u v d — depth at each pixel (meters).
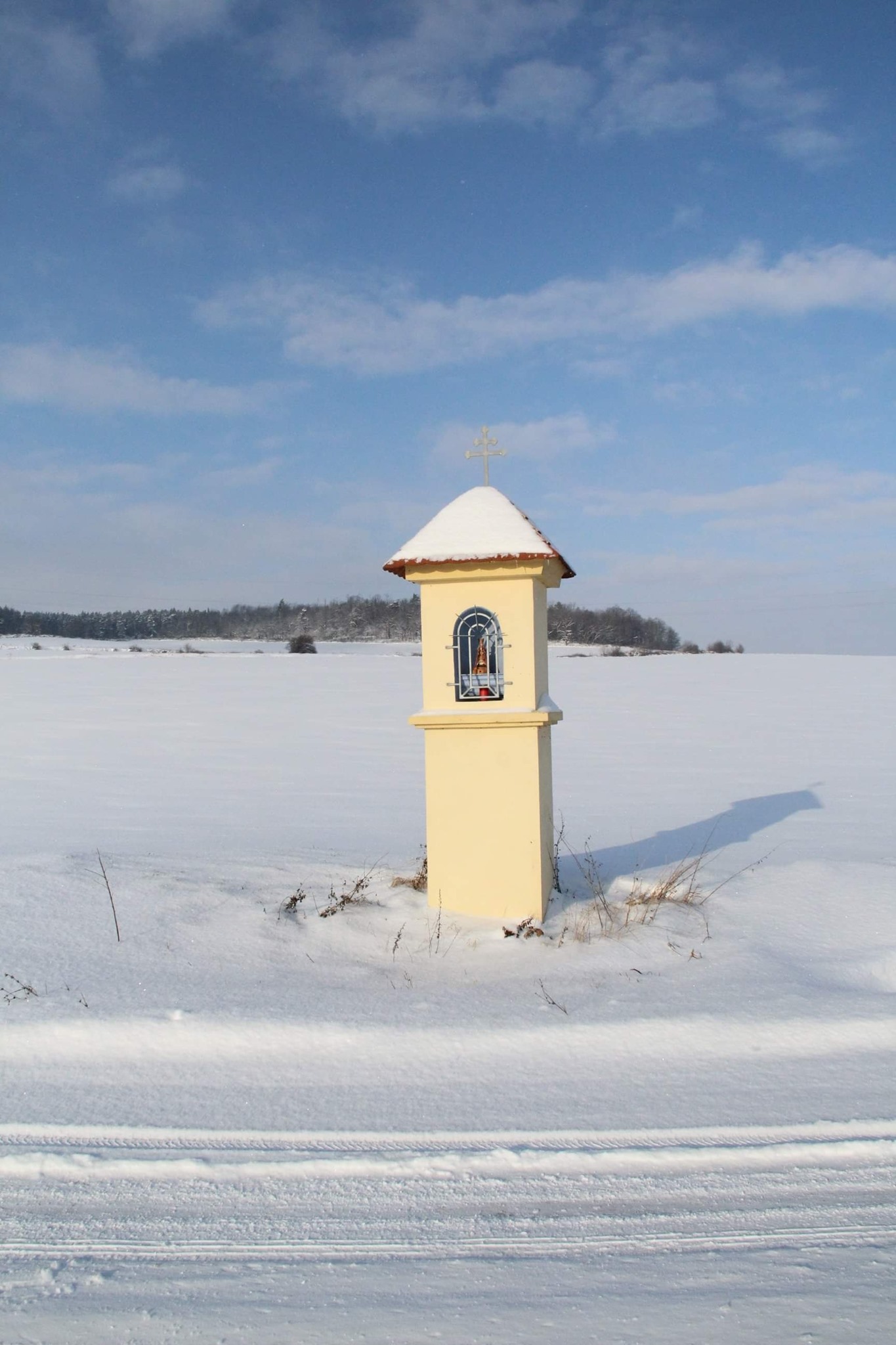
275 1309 2.90
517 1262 3.12
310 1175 3.62
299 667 49.06
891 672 46.03
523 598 6.66
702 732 28.12
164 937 5.99
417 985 5.40
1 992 5.18
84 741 26.34
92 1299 2.96
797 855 10.40
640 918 6.62
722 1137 3.85
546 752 7.07
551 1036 4.71
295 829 13.48
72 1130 3.95
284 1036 4.70
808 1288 2.98
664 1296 2.95
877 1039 4.75
